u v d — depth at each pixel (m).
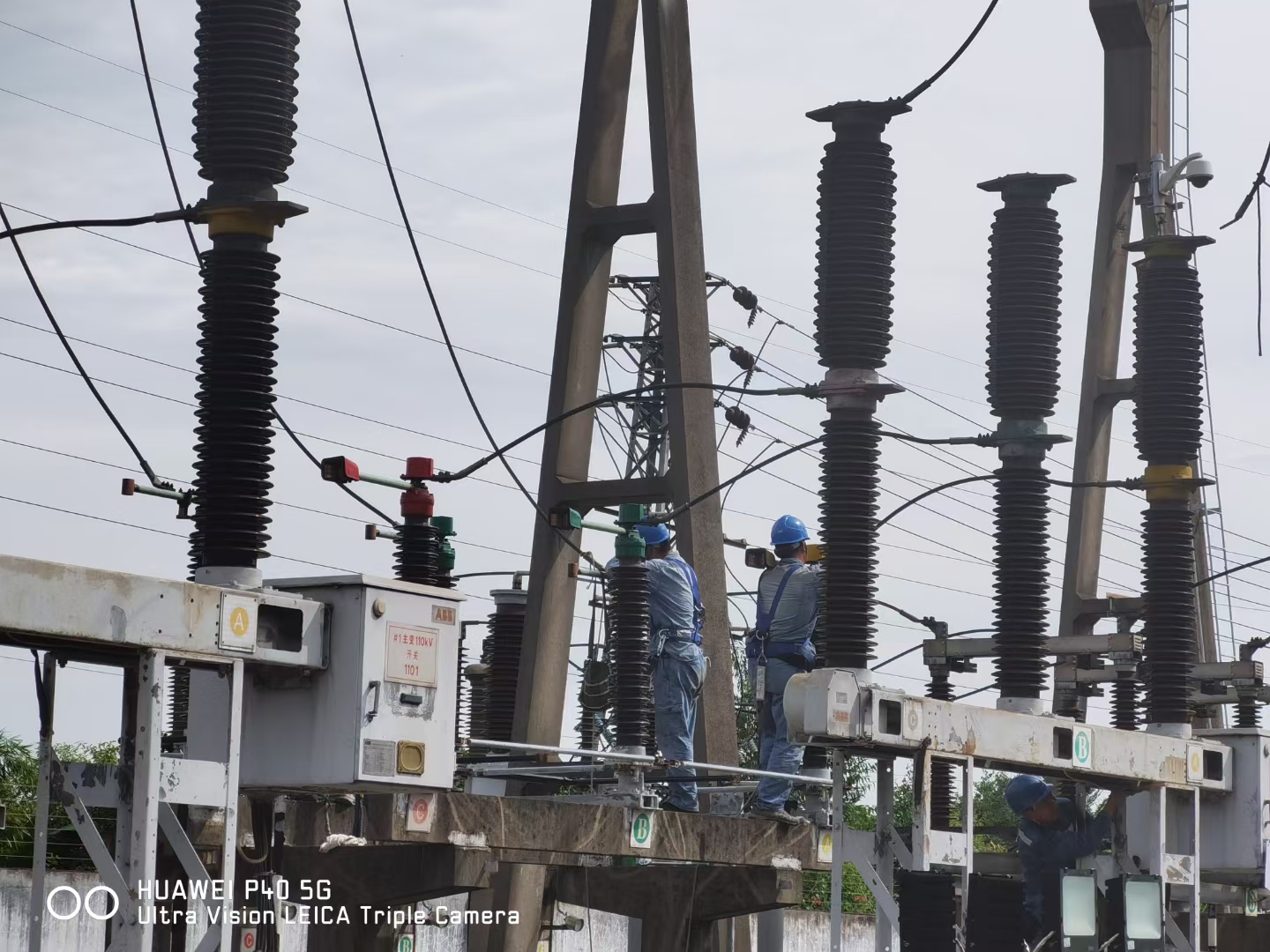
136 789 14.09
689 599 25.53
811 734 17.19
